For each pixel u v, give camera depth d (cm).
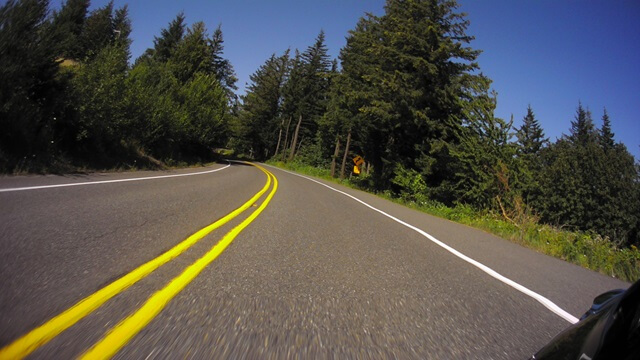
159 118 2003
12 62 956
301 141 7131
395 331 303
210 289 349
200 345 243
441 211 1723
